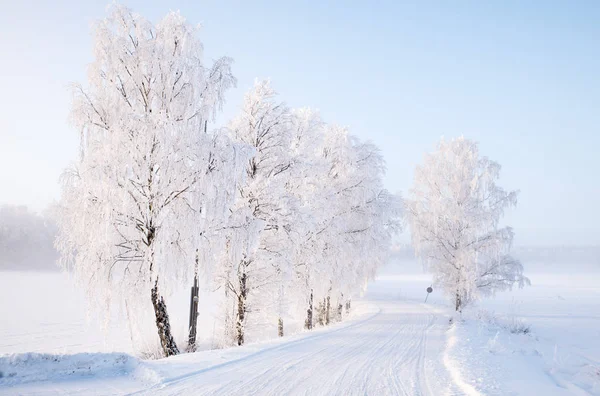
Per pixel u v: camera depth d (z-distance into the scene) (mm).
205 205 11961
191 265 12047
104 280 11727
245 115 15789
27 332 22750
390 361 9273
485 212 23859
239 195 15148
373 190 21500
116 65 11750
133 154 11367
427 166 26562
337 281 21984
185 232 11828
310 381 7164
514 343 13609
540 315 28672
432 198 25859
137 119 11344
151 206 12078
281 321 17531
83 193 11172
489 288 24328
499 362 9469
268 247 15750
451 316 21297
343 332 14430
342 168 21016
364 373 7938
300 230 15234
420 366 8820
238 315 15734
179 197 11992
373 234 21422
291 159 15727
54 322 26281
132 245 12336
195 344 13852
